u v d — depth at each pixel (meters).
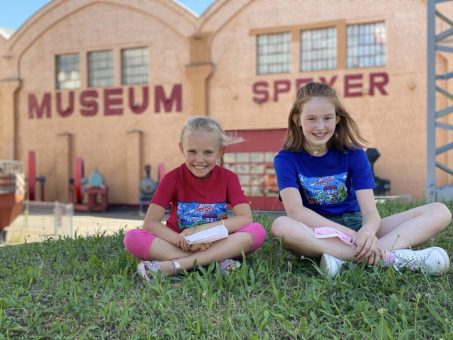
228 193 3.57
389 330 2.29
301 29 16.58
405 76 15.55
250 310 2.60
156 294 2.94
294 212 3.38
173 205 3.67
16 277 3.49
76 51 19.38
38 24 19.83
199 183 3.55
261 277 3.14
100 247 4.53
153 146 18.50
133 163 18.59
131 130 18.58
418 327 2.40
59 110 19.66
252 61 17.25
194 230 3.33
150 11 18.41
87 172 19.28
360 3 15.89
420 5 15.38
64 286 3.12
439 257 3.09
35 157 19.92
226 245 3.29
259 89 17.19
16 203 13.20
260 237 3.39
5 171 13.38
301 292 2.83
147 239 3.38
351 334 2.34
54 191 19.62
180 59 18.14
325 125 3.36
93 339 2.44
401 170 15.60
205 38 17.75
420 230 3.24
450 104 15.12
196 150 3.38
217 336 2.37
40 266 3.72
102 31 19.05
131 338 2.40
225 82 17.61
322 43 16.44
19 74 20.14
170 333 2.40
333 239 3.19
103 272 3.51
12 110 20.14
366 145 3.66
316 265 3.22
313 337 2.35
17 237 12.03
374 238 3.12
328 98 3.40
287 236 3.23
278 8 16.86
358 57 16.08
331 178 3.52
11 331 2.55
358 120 16.00
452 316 2.51
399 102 15.62
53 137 19.72
